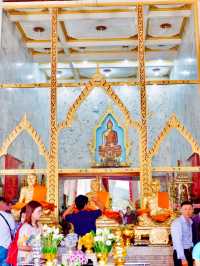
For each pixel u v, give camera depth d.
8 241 7.64
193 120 14.30
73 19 14.45
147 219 9.91
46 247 6.67
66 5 13.23
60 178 12.69
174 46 17.19
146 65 18.59
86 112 18.48
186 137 11.36
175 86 17.64
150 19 15.00
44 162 17.42
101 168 11.66
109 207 10.97
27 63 16.80
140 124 11.66
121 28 15.62
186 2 13.18
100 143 12.18
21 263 6.51
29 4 13.31
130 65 18.62
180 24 15.49
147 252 9.47
